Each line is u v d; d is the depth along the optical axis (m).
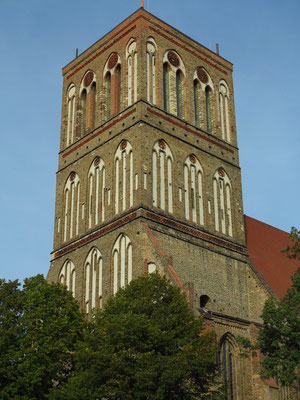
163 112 54.53
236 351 49.06
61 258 55.28
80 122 60.09
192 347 36.97
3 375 39.62
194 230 52.28
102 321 39.28
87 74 60.91
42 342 40.62
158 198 50.97
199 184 55.03
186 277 49.53
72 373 41.66
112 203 52.34
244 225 60.75
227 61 63.62
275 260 60.88
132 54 56.28
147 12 57.22
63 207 57.66
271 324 41.66
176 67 57.91
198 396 38.19
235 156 59.88
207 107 59.97
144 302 39.56
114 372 35.41
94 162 55.88
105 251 51.06
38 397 40.09
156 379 35.69
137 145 51.78
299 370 49.97
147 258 47.25
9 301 43.19
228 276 53.19
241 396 47.91
